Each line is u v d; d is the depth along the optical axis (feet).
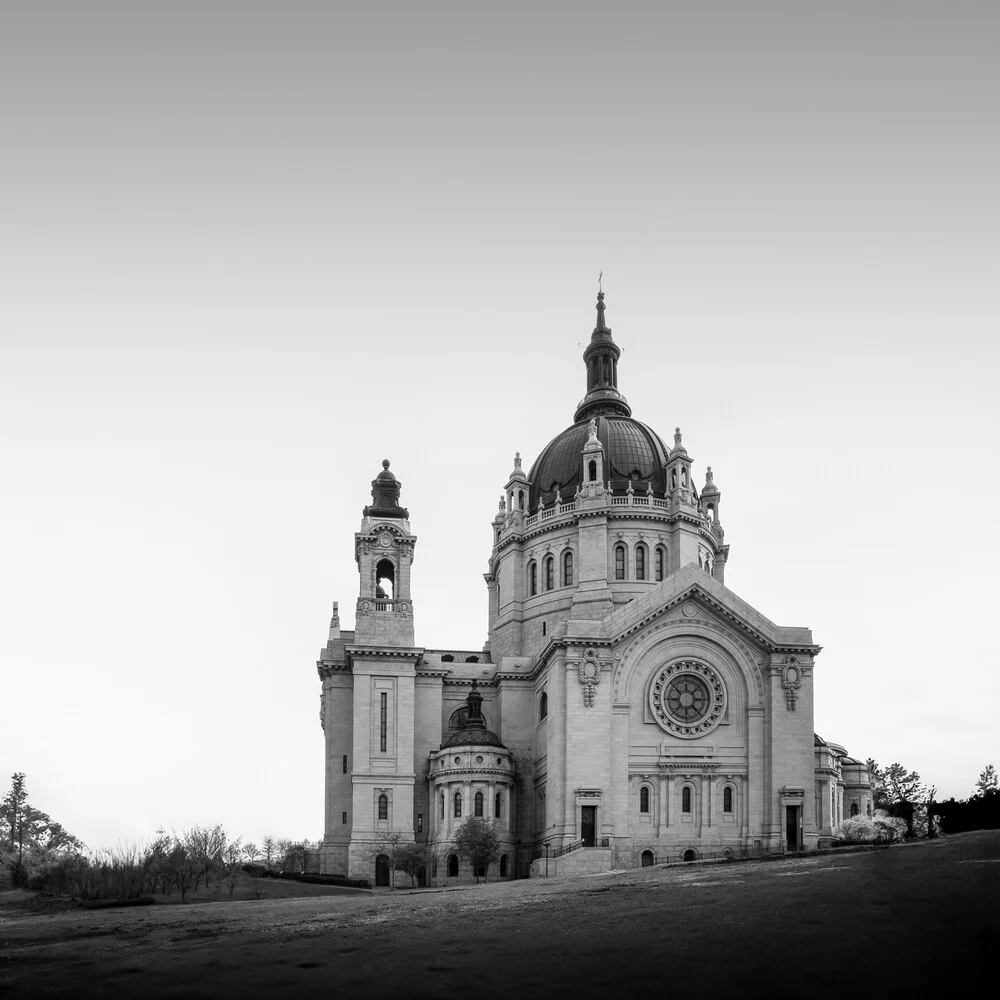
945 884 160.15
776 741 361.51
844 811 498.69
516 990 124.98
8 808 487.20
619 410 487.61
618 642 363.76
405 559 407.44
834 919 147.33
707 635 369.50
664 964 132.05
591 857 333.42
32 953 163.02
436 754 389.60
